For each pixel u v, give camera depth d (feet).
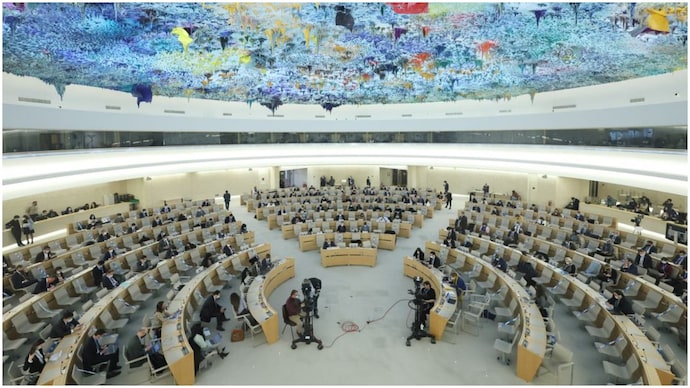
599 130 59.26
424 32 53.52
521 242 58.13
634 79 55.72
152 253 53.57
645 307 35.88
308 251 61.62
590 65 54.13
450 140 88.63
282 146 94.38
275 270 46.91
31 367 27.12
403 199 86.33
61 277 40.37
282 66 65.67
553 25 46.47
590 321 35.14
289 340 35.47
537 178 85.05
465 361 31.83
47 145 51.65
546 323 33.73
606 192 81.61
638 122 50.49
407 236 68.39
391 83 75.87
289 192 95.14
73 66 51.24
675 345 33.47
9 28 39.01
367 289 46.70
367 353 33.22
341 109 96.63
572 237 56.18
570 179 81.87
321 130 94.27
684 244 57.88
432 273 45.50
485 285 44.60
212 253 54.49
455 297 37.99
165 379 29.53
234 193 102.37
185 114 77.97
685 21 37.93
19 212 65.67
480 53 58.70
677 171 45.93
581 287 38.63
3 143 44.32
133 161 68.28
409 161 94.53
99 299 37.93
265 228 75.10
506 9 45.68
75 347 29.17
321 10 47.50
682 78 48.73
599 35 45.70
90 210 75.25
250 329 36.94
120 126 62.75
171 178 90.84
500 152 79.30
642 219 67.05
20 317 33.19
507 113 78.89
